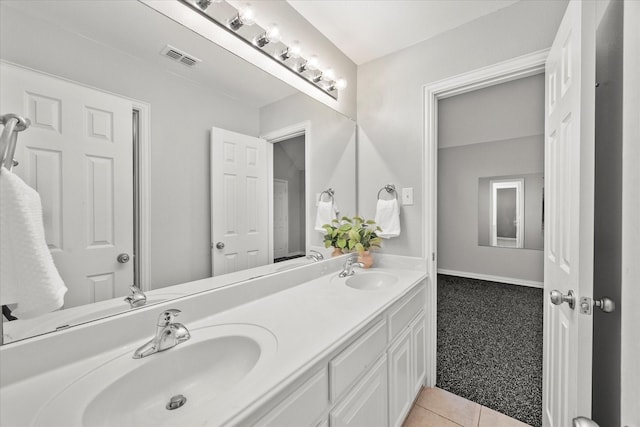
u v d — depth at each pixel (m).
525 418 1.49
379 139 1.98
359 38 1.79
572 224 0.91
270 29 1.32
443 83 1.71
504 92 2.68
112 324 0.82
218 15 1.18
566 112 1.03
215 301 1.09
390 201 1.87
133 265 0.93
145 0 0.97
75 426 0.54
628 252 0.59
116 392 0.68
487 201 4.74
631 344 0.56
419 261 1.80
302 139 1.64
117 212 0.89
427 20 1.63
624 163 0.61
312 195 1.72
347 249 1.96
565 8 1.36
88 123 0.83
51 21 0.76
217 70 1.20
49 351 0.71
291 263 1.57
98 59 0.85
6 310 0.66
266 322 1.00
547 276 1.35
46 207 0.74
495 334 2.56
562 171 1.09
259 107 1.39
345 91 1.97
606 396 1.03
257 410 0.59
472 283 4.51
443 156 5.14
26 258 0.54
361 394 1.01
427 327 1.77
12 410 0.58
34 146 0.72
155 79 1.00
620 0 0.95
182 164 1.08
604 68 1.09
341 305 1.17
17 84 0.70
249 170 1.35
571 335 0.90
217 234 1.21
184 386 0.80
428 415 1.52
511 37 1.50
